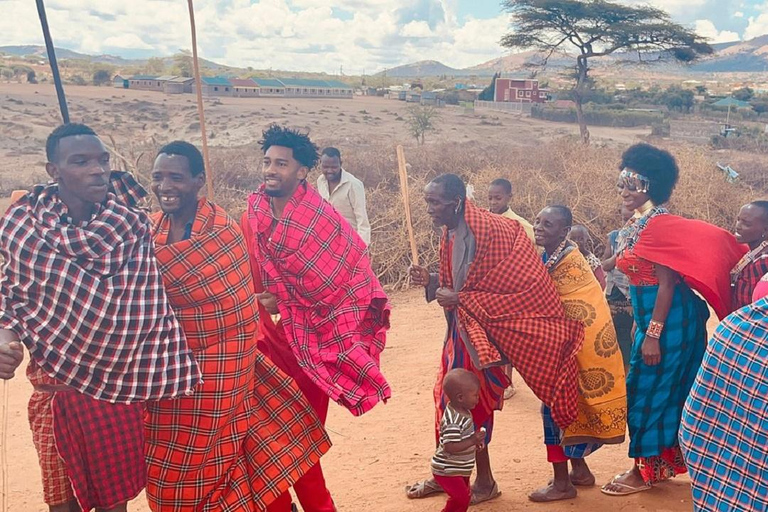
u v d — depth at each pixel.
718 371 3.05
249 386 3.80
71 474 3.72
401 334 9.16
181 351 3.41
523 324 4.50
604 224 14.17
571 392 4.55
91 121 61.16
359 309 4.27
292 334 4.23
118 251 3.27
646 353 4.52
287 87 97.94
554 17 51.09
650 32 50.28
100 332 3.21
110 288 3.23
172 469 3.61
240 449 3.80
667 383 4.58
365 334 4.43
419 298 11.26
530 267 4.53
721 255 4.41
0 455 5.77
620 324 5.88
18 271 3.20
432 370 7.66
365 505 4.76
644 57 52.53
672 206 15.54
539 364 4.51
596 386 4.62
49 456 3.81
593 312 4.63
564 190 15.33
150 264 3.37
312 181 16.09
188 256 3.50
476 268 4.54
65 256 3.20
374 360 4.40
